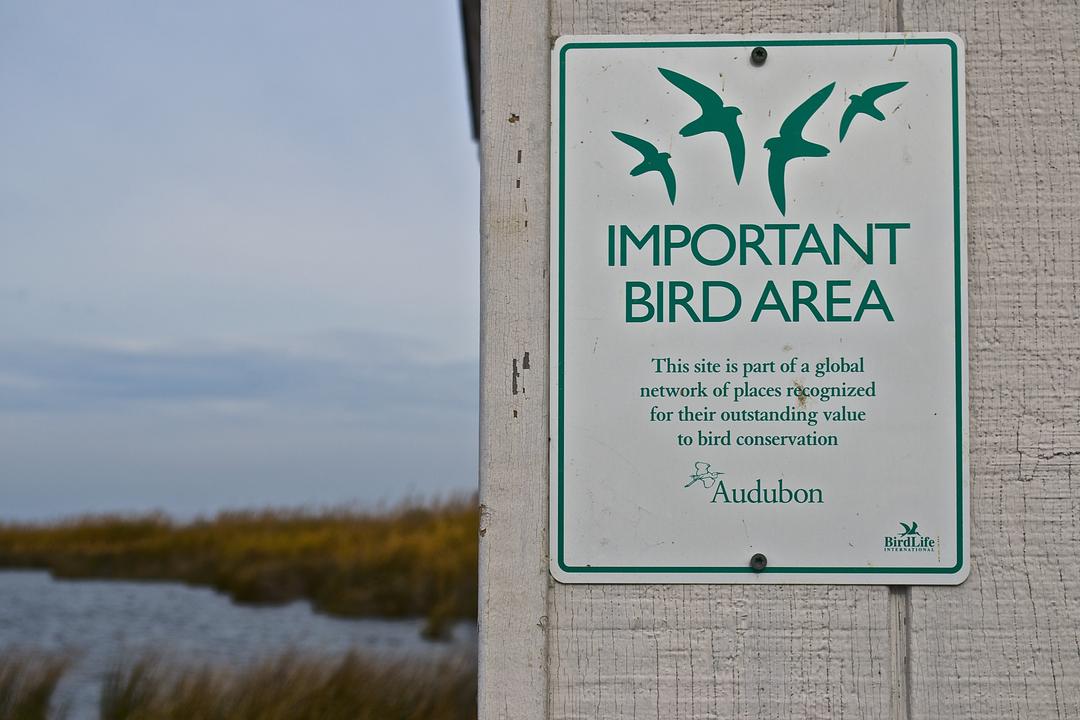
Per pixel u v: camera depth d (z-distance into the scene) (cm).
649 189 142
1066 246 140
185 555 2516
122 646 1388
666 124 143
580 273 142
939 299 140
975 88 142
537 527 140
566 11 145
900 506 138
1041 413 138
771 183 142
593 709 138
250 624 1641
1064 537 137
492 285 143
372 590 1784
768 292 141
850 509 138
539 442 141
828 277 141
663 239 142
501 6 145
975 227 141
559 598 140
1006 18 143
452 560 1844
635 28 144
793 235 141
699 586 139
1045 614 136
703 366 140
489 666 139
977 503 138
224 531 2667
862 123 142
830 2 144
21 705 858
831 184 142
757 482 139
